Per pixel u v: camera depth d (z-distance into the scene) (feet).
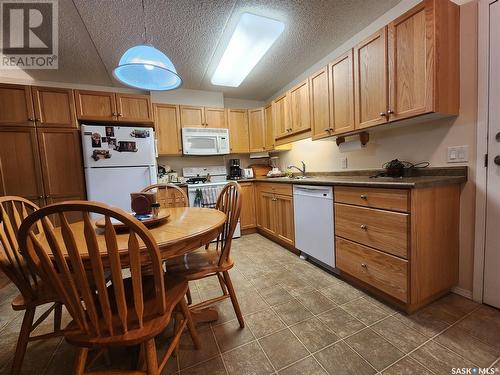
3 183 7.53
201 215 4.65
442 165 5.44
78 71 9.14
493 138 4.60
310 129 8.55
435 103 4.65
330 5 6.14
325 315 4.85
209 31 6.99
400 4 6.14
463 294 5.22
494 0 4.44
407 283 4.50
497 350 3.72
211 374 3.55
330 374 3.45
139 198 4.28
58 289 2.46
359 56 6.20
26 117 7.72
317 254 7.04
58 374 3.71
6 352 4.23
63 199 8.19
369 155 7.46
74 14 6.04
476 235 4.93
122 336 2.58
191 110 11.39
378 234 5.02
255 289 6.06
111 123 9.19
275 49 8.22
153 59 4.91
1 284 6.87
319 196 6.78
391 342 4.00
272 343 4.14
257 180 10.97
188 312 3.94
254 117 12.41
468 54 4.83
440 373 3.37
